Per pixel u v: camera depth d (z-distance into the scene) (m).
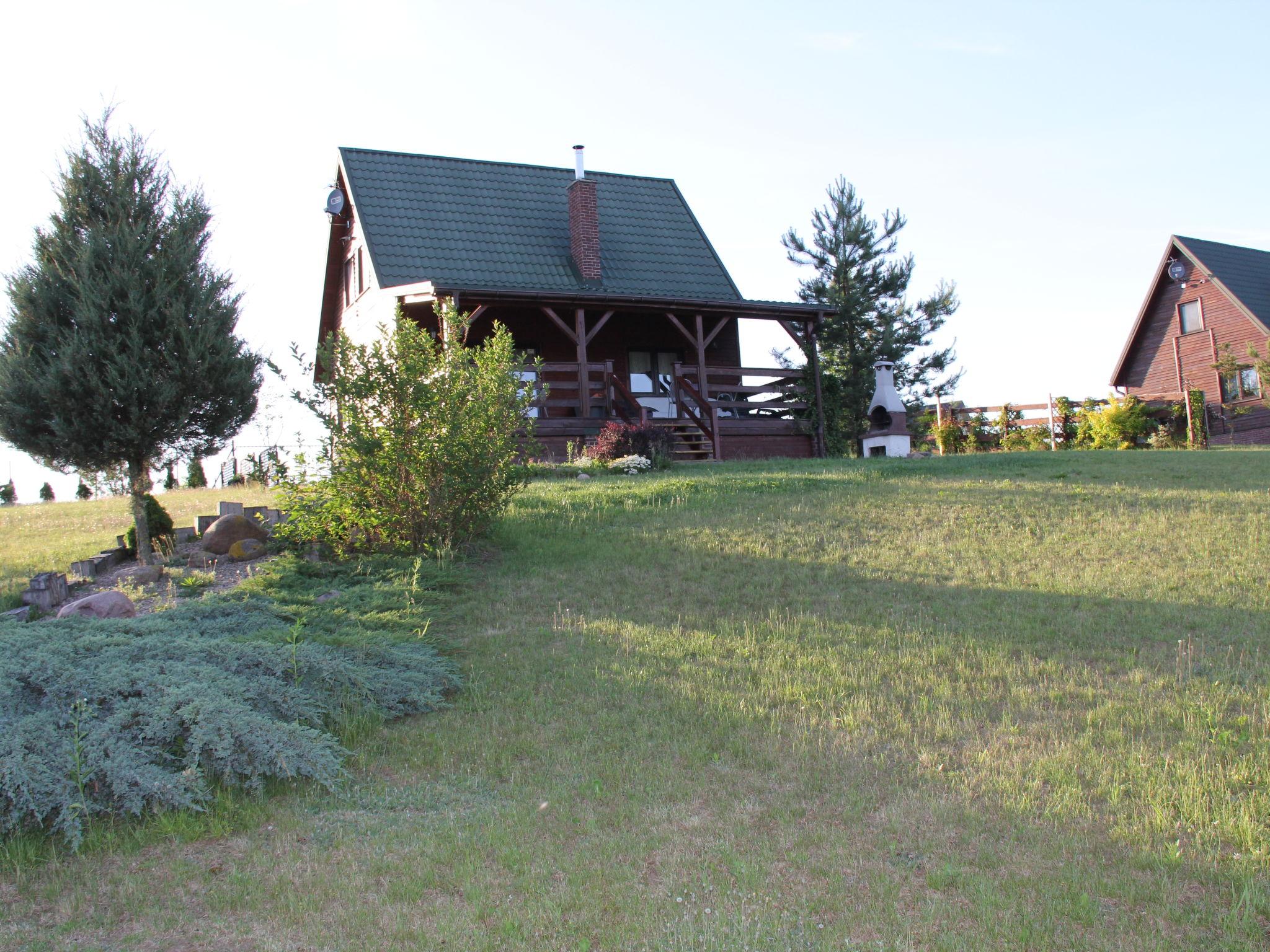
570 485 16.27
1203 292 35.31
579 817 5.81
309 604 9.62
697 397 22.50
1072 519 13.42
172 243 12.82
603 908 4.79
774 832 5.59
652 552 12.20
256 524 13.07
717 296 25.69
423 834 5.62
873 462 19.41
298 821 5.82
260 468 22.50
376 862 5.28
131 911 4.81
